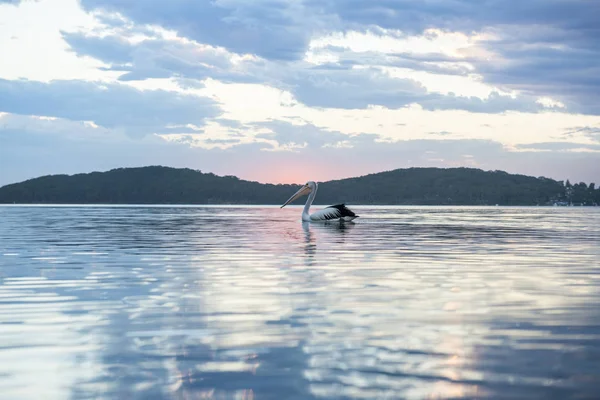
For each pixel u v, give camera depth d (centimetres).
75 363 568
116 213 5775
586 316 778
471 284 1065
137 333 684
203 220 3953
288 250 1727
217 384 508
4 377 528
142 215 5109
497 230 2847
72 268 1291
